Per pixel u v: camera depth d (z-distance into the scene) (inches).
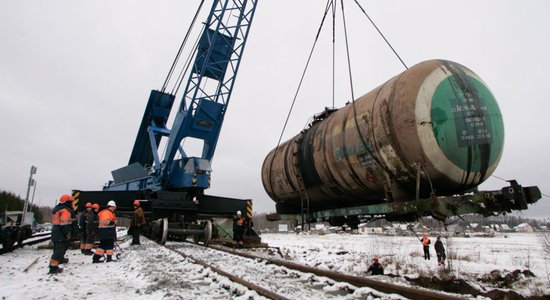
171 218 594.9
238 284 213.3
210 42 617.9
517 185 266.8
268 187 548.1
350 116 362.9
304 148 434.6
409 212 294.5
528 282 387.2
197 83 599.2
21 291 212.4
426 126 281.9
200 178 589.6
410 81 299.0
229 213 643.5
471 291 289.9
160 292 203.5
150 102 739.4
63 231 289.3
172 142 609.6
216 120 622.2
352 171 352.8
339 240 1279.5
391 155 303.3
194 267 290.7
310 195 443.5
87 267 324.8
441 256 526.3
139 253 418.6
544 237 588.7
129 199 610.5
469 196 274.1
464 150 286.8
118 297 194.5
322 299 193.2
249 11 663.8
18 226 506.9
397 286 205.3
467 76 311.0
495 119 303.4
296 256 582.2
